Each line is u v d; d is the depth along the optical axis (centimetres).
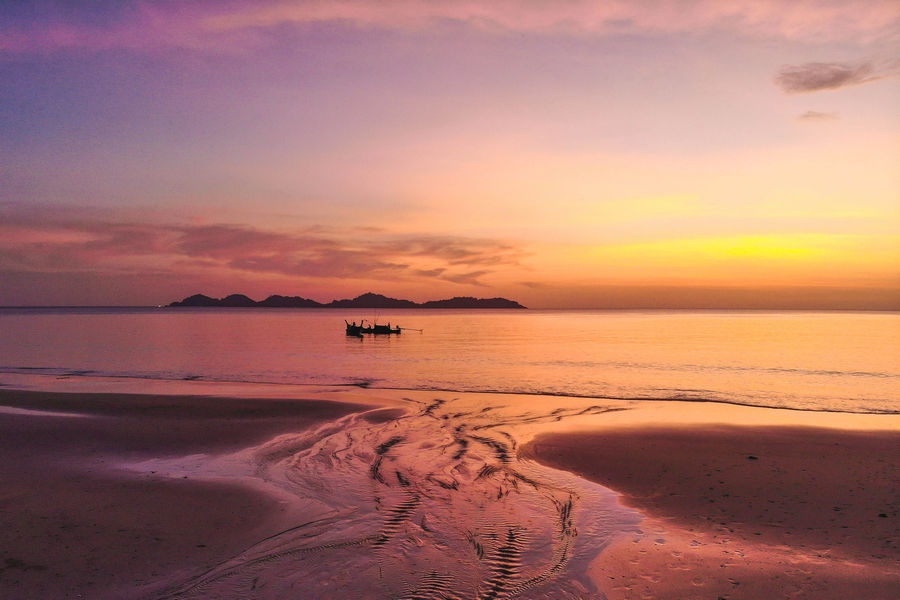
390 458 1359
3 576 743
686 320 16338
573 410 2027
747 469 1253
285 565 784
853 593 695
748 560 793
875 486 1120
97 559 799
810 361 3959
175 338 7000
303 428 1695
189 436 1591
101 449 1448
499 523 943
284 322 14025
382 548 841
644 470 1254
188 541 865
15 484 1148
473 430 1673
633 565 782
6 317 17550
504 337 7694
